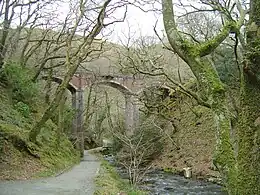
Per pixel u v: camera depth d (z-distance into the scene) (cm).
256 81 336
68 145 3297
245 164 336
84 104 4959
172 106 3909
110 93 5175
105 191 1403
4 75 2603
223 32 427
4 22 2347
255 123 336
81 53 2059
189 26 1906
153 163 3266
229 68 2330
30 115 2622
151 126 3462
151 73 1842
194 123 3434
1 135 1678
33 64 3472
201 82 388
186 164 2889
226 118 372
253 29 340
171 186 2125
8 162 1587
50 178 1652
